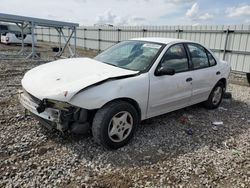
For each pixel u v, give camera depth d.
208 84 5.14
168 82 4.07
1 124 4.10
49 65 4.13
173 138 3.99
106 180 2.82
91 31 22.73
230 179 2.99
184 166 3.20
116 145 3.47
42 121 3.48
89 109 3.19
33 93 3.29
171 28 13.92
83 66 3.89
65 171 2.93
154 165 3.18
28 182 2.69
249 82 10.11
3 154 3.19
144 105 3.76
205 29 12.12
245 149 3.78
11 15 11.88
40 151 3.31
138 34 16.67
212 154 3.56
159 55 4.07
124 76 3.54
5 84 7.00
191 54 4.76
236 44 10.93
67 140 3.66
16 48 20.25
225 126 4.68
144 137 3.94
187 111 5.39
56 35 30.05
